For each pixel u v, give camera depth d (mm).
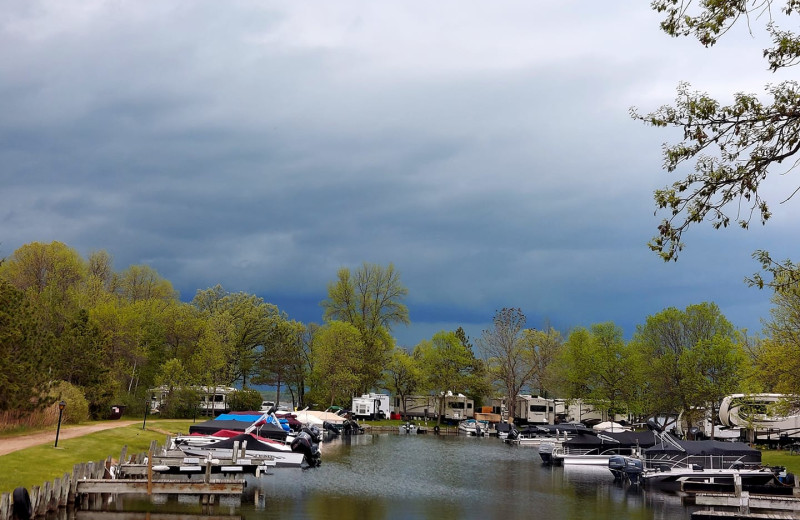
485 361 107750
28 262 81062
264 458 42875
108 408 60406
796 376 40469
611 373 89688
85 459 34500
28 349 42188
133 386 75750
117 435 45781
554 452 57844
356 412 104875
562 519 32875
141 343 75812
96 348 59719
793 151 12672
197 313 92688
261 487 37750
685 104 13148
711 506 36844
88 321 60094
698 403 73688
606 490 43000
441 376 107938
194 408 73188
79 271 85000
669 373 76812
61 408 36656
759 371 43375
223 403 85938
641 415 86125
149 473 30828
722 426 69625
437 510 33906
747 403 51719
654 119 13453
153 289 95562
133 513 29078
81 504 29891
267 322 105312
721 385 72125
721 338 74312
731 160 13086
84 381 59062
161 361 80375
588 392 95000
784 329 42375
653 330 82750
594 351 91375
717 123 13047
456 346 108938
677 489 43531
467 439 87000
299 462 46719
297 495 35844
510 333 104688
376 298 108188
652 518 33406
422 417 119375
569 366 97125
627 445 56781
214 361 78500
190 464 37844
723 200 13094
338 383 97875
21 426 42812
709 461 45094
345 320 107125
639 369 84312
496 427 97688
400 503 35375
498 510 34750
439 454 64062
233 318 100938
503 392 112375
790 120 12617
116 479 32688
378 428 97500
